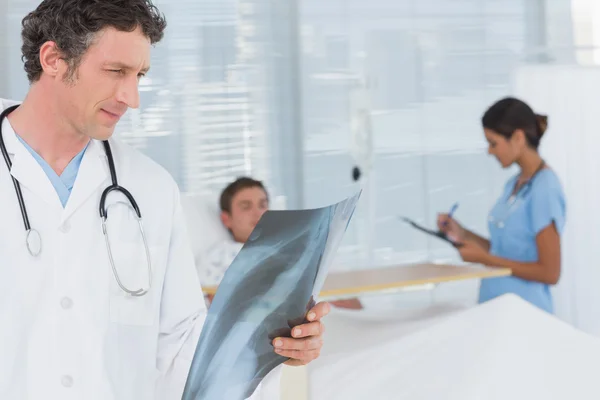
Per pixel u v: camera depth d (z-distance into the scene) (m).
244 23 3.89
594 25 4.38
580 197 4.03
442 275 2.63
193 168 3.82
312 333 1.24
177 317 1.34
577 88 4.09
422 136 4.20
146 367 1.27
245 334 1.23
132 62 1.13
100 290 1.23
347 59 4.08
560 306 3.95
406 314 2.45
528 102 4.16
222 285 1.19
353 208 1.18
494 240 3.04
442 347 2.08
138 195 1.30
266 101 3.95
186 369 1.31
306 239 1.17
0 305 1.16
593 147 4.06
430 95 4.21
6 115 1.24
